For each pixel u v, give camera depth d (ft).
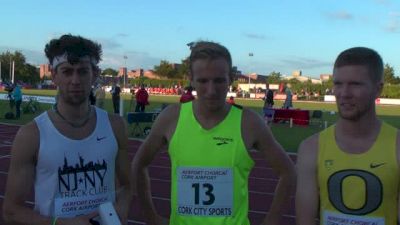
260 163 37.22
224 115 9.32
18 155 8.69
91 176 8.96
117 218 8.44
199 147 9.21
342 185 8.14
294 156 42.32
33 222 8.54
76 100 8.68
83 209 8.90
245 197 9.42
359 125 8.12
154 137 9.80
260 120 9.52
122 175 9.75
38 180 8.82
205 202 9.17
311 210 8.45
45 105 103.14
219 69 8.81
